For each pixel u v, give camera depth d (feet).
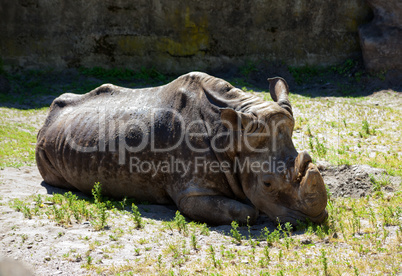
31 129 173.06
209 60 242.78
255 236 79.87
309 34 237.86
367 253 69.00
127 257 71.10
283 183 80.79
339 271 63.62
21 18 238.07
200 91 94.63
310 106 187.42
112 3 239.91
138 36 241.96
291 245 73.72
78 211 87.97
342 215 86.22
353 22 234.58
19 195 99.71
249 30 240.53
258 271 65.21
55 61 240.94
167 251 72.49
